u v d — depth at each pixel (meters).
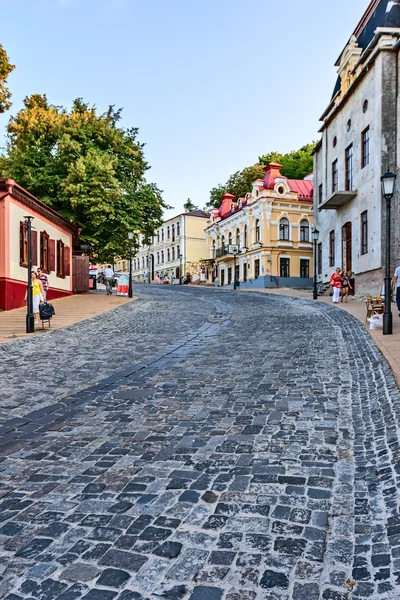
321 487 3.73
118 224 26.06
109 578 2.69
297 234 45.47
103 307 19.77
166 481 3.94
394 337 9.92
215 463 4.28
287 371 7.83
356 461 4.23
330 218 28.42
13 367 8.84
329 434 4.92
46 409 6.23
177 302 23.25
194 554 2.89
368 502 3.47
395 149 20.77
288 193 45.06
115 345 11.23
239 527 3.18
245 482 3.86
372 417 5.34
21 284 18.81
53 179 24.89
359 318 13.51
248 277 47.81
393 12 21.34
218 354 9.73
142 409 6.13
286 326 13.41
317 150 31.62
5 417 5.91
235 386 7.08
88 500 3.66
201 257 64.06
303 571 2.70
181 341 11.63
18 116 26.36
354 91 24.17
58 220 23.38
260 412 5.74
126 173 27.56
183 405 6.23
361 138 23.36
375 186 21.33
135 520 3.32
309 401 6.11
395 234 20.33
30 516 3.43
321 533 3.08
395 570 2.65
